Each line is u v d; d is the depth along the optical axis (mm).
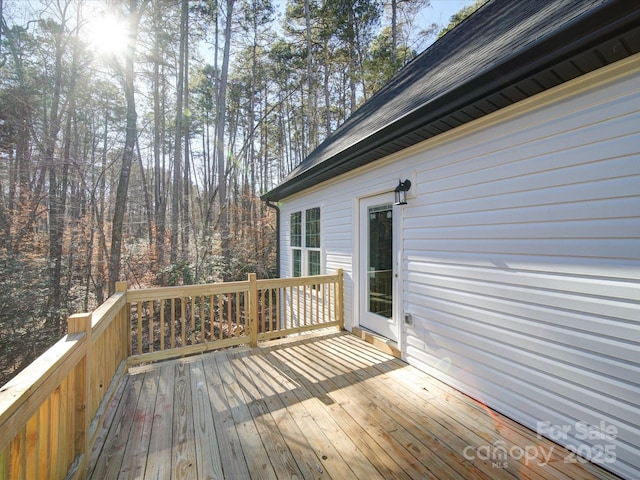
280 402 2434
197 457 1797
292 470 1692
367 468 1710
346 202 4438
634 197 1596
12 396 991
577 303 1821
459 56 3303
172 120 15828
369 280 4043
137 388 2676
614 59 1595
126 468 1704
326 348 3688
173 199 12445
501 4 3838
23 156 8977
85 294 9055
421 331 3016
